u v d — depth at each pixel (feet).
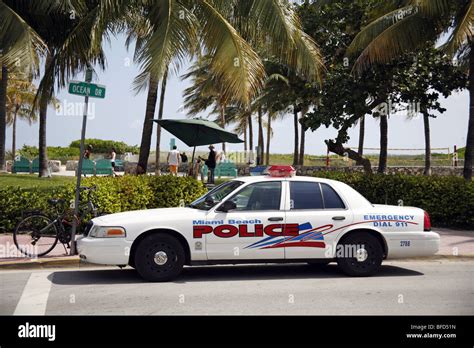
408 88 65.62
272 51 52.34
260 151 136.67
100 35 48.65
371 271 31.45
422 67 66.18
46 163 85.40
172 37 46.57
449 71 67.46
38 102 54.39
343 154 68.95
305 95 70.69
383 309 23.98
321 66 53.93
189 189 51.90
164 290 27.63
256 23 50.72
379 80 65.82
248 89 47.19
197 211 30.40
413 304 24.86
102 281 29.96
